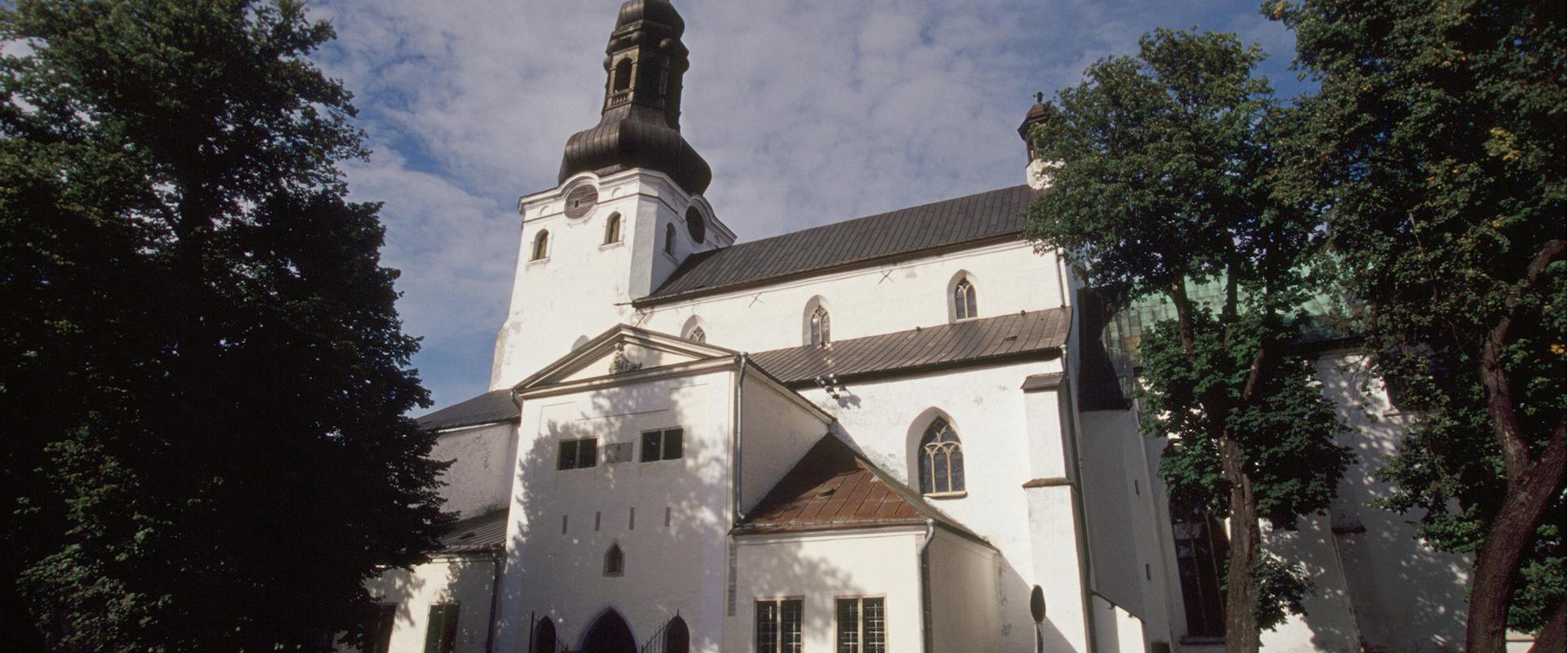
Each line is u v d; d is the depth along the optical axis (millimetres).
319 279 22203
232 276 20141
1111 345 32188
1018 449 25328
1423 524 21766
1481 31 18406
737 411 22828
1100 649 23125
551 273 41625
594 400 25188
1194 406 22609
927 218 37875
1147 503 28000
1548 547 20156
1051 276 31578
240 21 22141
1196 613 27125
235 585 18688
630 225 40531
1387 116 19797
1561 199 16688
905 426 27141
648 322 38469
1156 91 22672
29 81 20188
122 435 18422
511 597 24125
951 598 20875
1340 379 28344
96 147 19359
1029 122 40625
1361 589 25469
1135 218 22312
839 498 22516
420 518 23438
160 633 18375
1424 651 24953
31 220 16531
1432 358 21875
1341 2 20500
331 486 20500
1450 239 18312
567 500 24375
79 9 20891
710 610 21125
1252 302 22125
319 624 20016
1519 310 17875
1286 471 21406
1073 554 22938
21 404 17219
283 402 20078
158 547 17859
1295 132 20953
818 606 20203
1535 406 19344
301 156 23016
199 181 21422
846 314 34500
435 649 25484
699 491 22469
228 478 18656
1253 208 22016
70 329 16688
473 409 36219
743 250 41406
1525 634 23688
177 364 19016
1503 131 17125
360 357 21234
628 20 45812
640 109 43656
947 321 32625
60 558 18344
